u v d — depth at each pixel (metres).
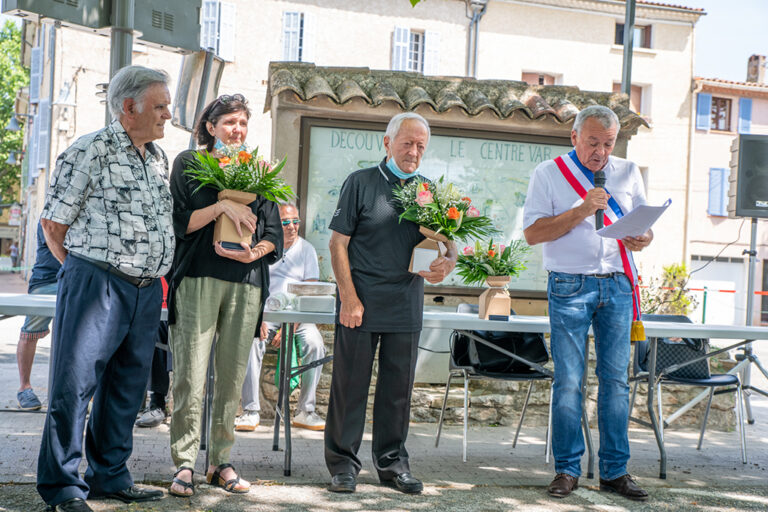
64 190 3.06
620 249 4.00
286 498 3.60
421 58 22.11
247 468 4.15
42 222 3.09
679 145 25.05
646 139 24.83
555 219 3.92
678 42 24.89
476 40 22.34
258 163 3.56
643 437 5.61
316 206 6.10
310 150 6.08
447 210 3.79
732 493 4.11
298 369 4.18
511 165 6.41
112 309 3.14
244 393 5.22
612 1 23.59
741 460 4.98
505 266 4.35
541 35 23.23
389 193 3.86
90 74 19.02
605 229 3.68
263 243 3.62
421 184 3.76
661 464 4.37
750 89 25.50
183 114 5.81
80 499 3.08
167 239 3.28
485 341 4.51
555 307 4.01
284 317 3.91
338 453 3.85
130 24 4.49
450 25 22.20
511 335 4.83
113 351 3.19
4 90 40.50
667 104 24.89
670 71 24.86
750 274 7.93
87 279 3.09
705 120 25.27
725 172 25.44
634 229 3.67
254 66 20.38
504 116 6.28
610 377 4.00
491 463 4.59
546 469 4.49
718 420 6.05
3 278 33.34
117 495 3.38
